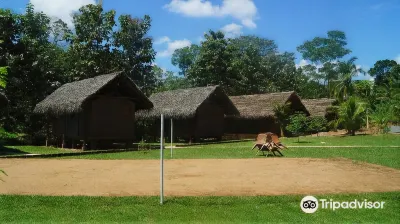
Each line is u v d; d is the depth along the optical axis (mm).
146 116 27828
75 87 21844
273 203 7148
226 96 27500
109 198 7309
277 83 52781
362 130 34250
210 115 27562
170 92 29469
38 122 26000
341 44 68938
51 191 7938
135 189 8148
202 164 12156
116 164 12164
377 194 7789
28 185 8516
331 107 34469
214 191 8016
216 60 42844
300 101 32719
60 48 34688
